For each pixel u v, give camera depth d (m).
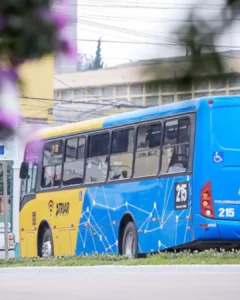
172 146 47.56
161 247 48.25
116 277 39.78
